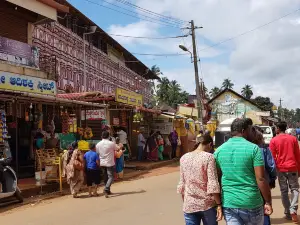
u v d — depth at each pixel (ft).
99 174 36.35
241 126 14.01
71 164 35.73
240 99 176.76
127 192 37.58
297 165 23.52
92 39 96.78
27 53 51.75
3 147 39.32
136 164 61.77
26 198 35.12
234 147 13.57
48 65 57.16
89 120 59.57
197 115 97.86
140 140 67.51
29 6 49.85
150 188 39.86
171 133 74.69
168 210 28.19
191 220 14.85
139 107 64.18
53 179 38.63
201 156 14.74
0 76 40.57
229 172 13.43
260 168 13.08
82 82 87.35
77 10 77.46
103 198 34.68
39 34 65.26
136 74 145.07
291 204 23.43
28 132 52.85
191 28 89.71
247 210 13.05
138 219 25.49
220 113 176.76
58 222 25.59
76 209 29.91
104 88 105.29
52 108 53.83
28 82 45.16
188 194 14.87
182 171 15.29
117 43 109.40
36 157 42.09
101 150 35.91
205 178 14.61
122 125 67.87
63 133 48.67
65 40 77.87
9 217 27.68
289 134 24.13
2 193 30.60
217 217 14.06
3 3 49.65
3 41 47.70
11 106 45.62
